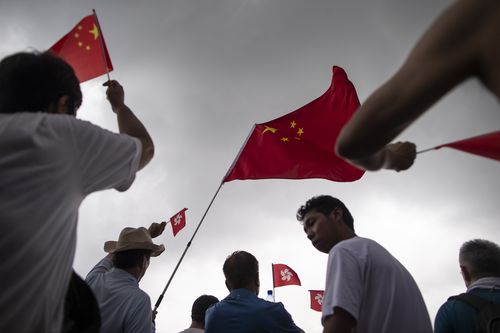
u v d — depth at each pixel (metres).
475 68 1.13
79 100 1.90
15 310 1.34
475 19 1.12
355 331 2.33
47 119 1.56
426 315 2.44
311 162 4.10
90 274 3.76
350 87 4.08
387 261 2.48
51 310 1.48
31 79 1.73
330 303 2.30
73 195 1.56
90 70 3.36
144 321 3.27
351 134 1.33
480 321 2.90
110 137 1.77
